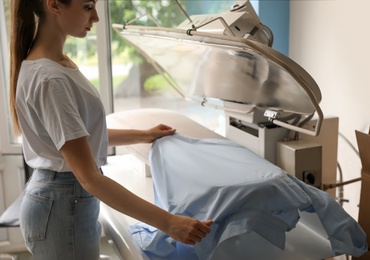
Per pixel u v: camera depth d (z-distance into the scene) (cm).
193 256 118
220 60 143
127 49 292
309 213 133
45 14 119
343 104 208
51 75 112
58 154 122
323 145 168
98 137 128
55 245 126
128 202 108
